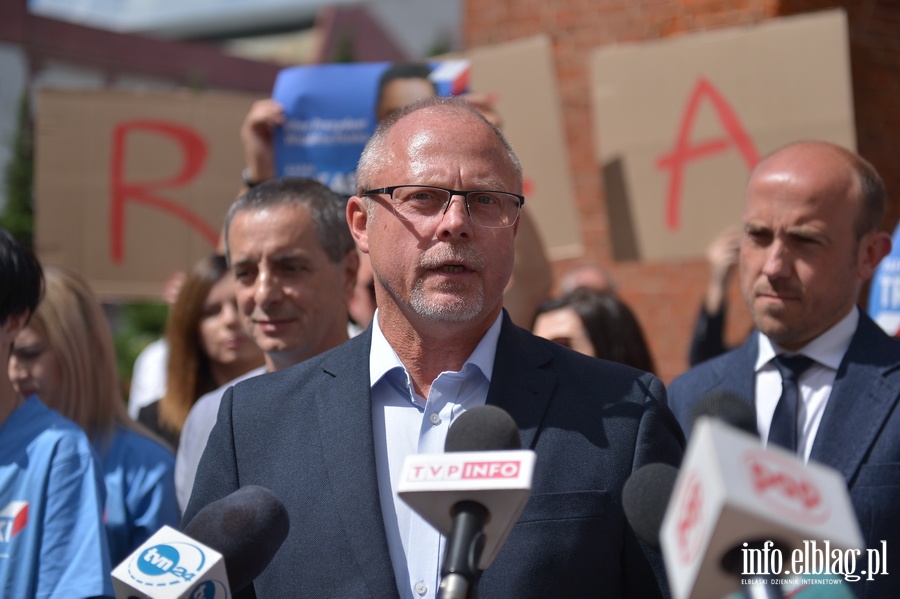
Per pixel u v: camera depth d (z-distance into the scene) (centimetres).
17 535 314
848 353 346
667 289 830
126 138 634
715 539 131
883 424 326
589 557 248
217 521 234
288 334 385
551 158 579
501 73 588
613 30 843
